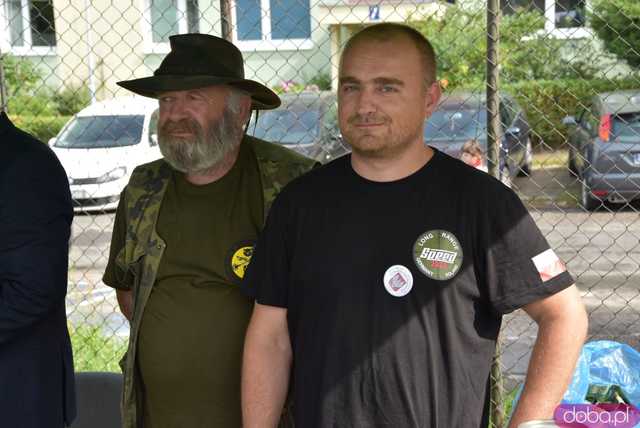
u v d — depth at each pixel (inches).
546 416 100.5
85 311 319.6
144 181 133.3
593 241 458.6
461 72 501.0
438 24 581.6
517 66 687.1
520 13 708.0
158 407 128.9
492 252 102.0
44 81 699.4
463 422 102.4
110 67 789.9
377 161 105.3
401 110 104.1
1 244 123.0
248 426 112.5
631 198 488.7
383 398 102.3
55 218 126.5
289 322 110.7
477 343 103.2
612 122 486.3
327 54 786.8
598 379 139.9
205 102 129.4
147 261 129.0
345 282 103.5
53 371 134.1
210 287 127.3
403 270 102.1
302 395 107.0
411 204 104.0
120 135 536.4
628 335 291.4
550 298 102.7
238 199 130.5
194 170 129.0
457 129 419.8
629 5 652.7
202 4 790.5
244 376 113.3
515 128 470.3
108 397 150.7
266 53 794.2
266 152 133.8
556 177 552.1
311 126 416.5
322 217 106.7
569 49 691.4
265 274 111.4
